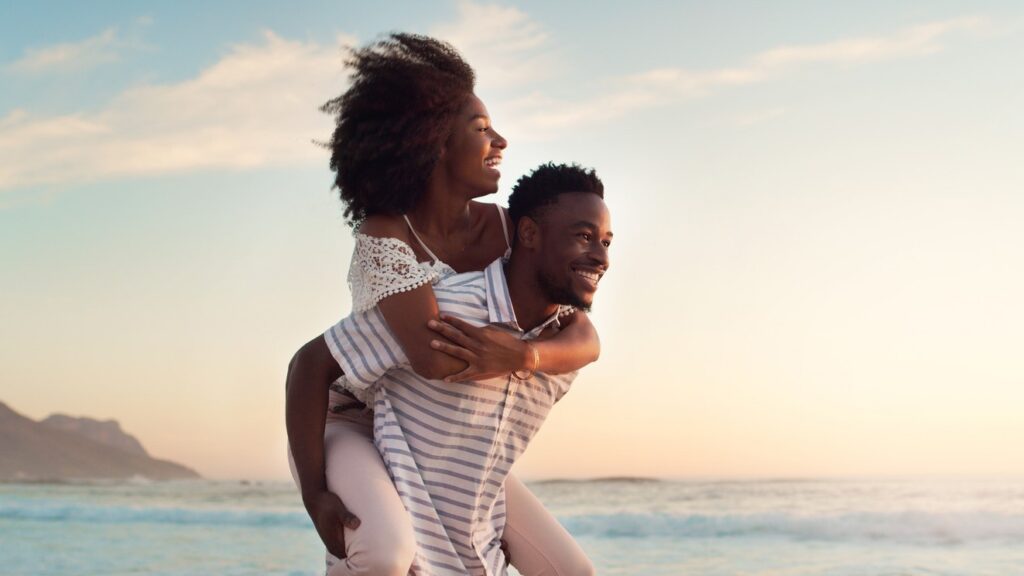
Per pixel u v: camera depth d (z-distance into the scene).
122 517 17.98
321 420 2.72
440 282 2.71
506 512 3.05
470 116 2.76
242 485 32.28
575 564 3.00
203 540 13.39
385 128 2.70
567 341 2.75
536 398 2.83
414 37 2.80
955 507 14.93
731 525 13.62
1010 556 10.41
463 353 2.54
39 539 13.52
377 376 2.71
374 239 2.67
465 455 2.76
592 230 2.66
